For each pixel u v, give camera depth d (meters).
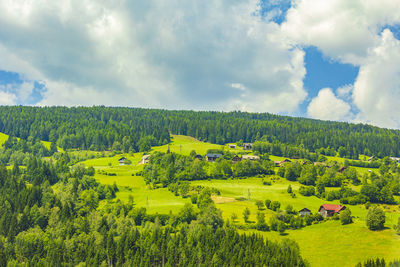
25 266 124.12
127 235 132.88
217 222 146.00
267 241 122.88
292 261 107.50
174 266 120.50
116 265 123.19
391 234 128.38
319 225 148.00
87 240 135.00
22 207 164.62
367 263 100.75
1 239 140.00
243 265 110.31
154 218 157.50
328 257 116.88
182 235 132.25
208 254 118.38
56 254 128.12
